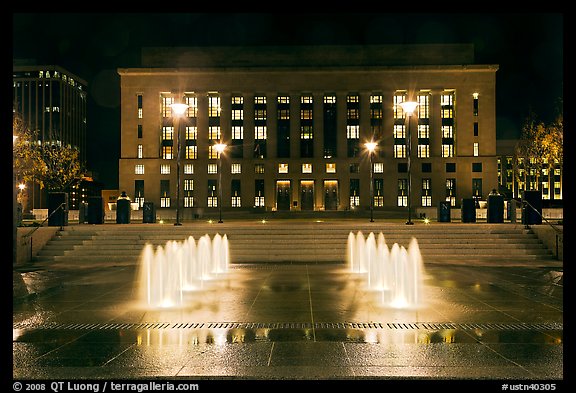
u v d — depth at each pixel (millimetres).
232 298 12633
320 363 7125
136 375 6668
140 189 86625
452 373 6676
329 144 86875
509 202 34125
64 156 75438
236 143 86750
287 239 24984
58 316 10461
